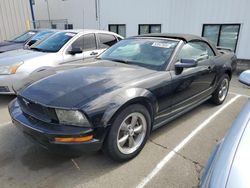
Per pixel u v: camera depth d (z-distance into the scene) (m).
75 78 2.61
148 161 2.64
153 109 2.76
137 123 2.67
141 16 11.51
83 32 5.60
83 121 2.14
